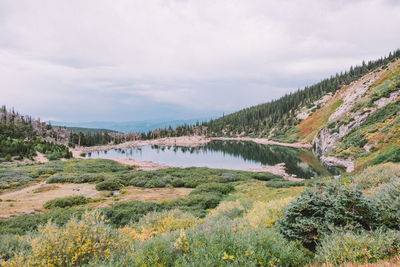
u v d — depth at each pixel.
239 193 28.39
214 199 23.84
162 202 23.00
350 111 77.19
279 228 6.58
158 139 188.88
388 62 134.62
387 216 5.72
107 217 17.30
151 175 42.66
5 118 147.62
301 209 6.32
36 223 15.95
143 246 5.62
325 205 6.30
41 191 31.92
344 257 4.59
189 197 25.00
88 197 28.16
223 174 44.91
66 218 16.77
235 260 4.48
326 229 5.76
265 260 4.67
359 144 50.28
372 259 4.46
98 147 151.75
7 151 73.19
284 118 159.50
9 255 6.36
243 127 185.62
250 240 5.32
